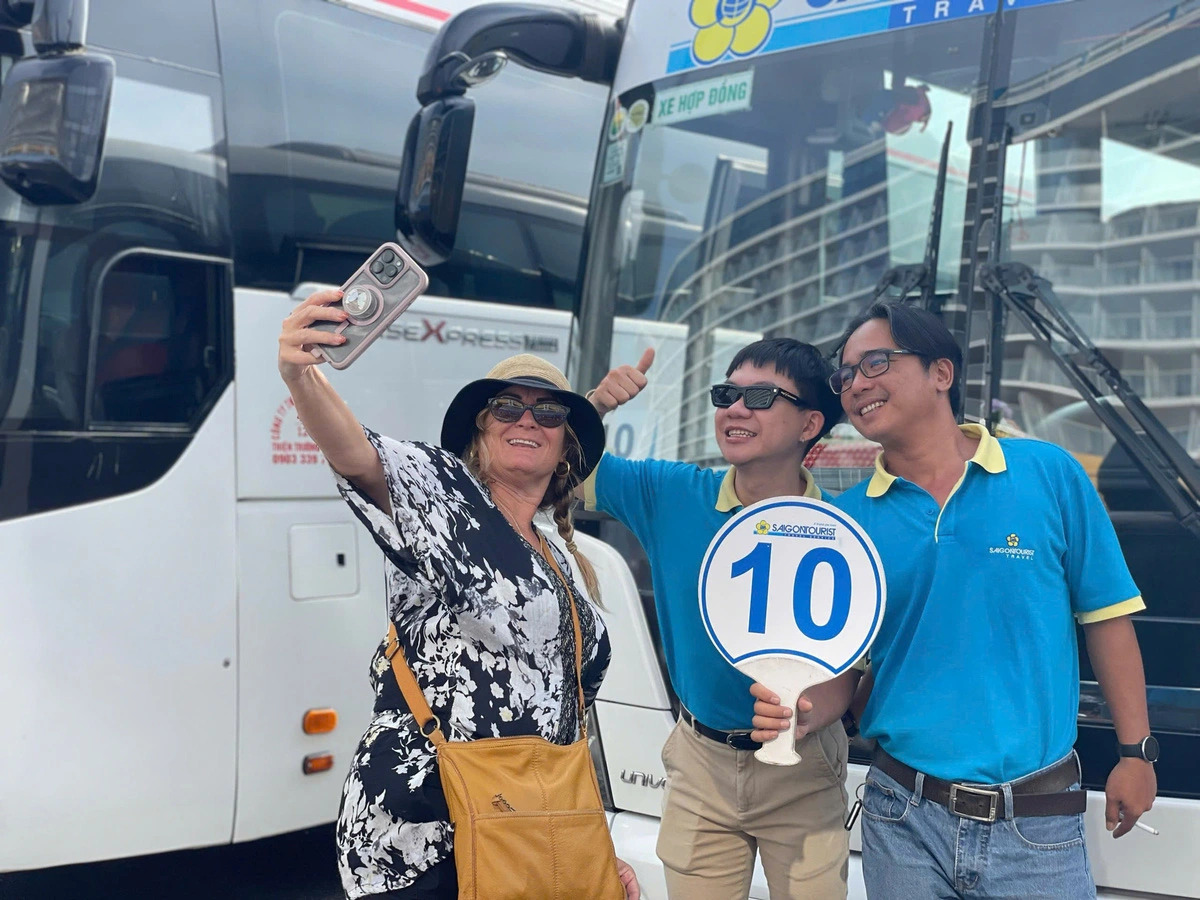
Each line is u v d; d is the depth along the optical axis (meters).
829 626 2.70
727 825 3.07
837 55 4.31
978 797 2.62
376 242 5.55
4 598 4.23
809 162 4.34
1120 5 3.86
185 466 4.70
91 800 4.37
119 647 4.45
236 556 4.81
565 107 6.56
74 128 3.88
